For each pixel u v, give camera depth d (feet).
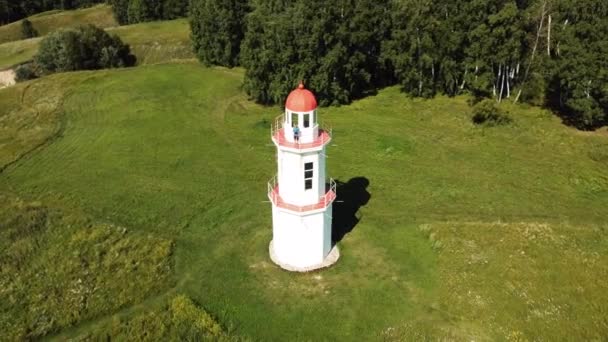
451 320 108.58
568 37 194.39
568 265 124.26
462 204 152.87
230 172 176.55
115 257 131.85
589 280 119.14
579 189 160.15
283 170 116.37
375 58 254.88
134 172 177.99
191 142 200.75
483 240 133.90
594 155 177.47
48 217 150.71
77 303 116.16
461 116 214.48
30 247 136.77
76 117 229.66
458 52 230.07
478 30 216.74
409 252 131.34
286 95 227.20
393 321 108.99
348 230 140.97
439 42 226.79
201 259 131.23
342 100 237.66
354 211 150.00
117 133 210.79
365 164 177.99
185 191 164.96
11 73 319.06
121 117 227.61
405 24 235.40
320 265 125.80
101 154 192.75
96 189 167.32
